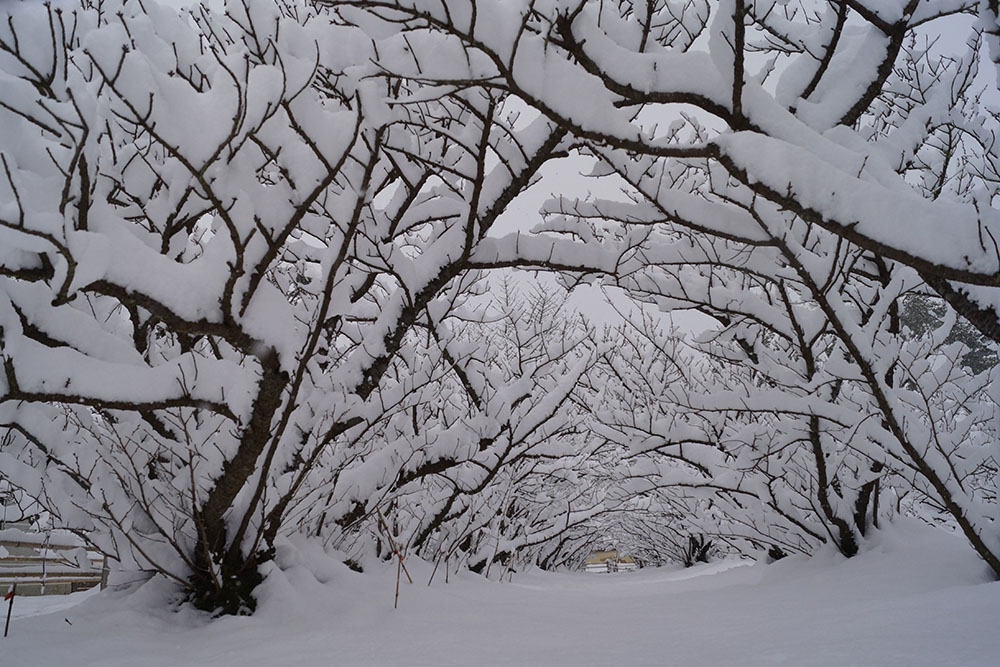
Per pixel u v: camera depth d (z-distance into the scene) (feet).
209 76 12.29
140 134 15.01
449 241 17.78
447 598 16.74
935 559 19.35
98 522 14.37
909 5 13.15
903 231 10.68
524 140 16.05
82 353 11.91
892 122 21.35
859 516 24.47
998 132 18.52
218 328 11.21
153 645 11.75
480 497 27.20
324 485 17.58
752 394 21.98
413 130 17.17
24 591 27.22
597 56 11.34
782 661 8.29
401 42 11.73
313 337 12.26
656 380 29.60
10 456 13.71
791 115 11.99
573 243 19.51
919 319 43.34
